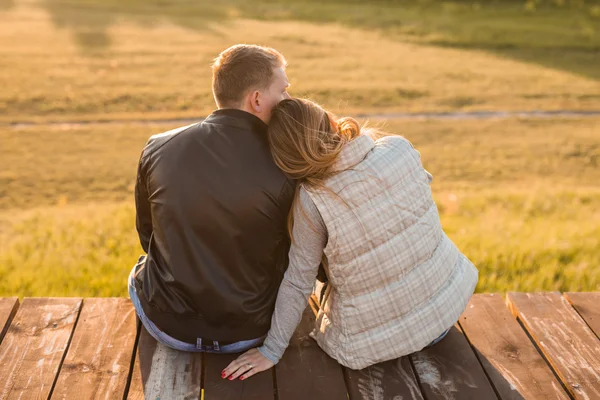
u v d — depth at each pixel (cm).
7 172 1345
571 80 2338
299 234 238
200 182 232
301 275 244
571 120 1888
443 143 1658
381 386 253
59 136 1644
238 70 232
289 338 253
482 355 271
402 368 262
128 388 252
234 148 232
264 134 236
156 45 2702
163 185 236
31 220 851
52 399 240
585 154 1583
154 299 252
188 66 2377
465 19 3341
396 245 239
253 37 2895
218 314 246
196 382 252
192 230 236
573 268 520
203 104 1978
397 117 1900
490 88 2214
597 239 644
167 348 270
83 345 271
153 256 255
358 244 236
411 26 3183
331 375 258
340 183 233
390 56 2619
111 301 304
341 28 3152
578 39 2942
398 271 242
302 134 227
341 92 2109
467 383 255
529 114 1953
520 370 262
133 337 277
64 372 254
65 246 628
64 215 881
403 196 238
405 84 2222
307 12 3497
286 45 2758
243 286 245
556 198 1030
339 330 256
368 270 240
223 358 266
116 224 720
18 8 3422
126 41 2753
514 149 1608
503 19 3325
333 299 258
